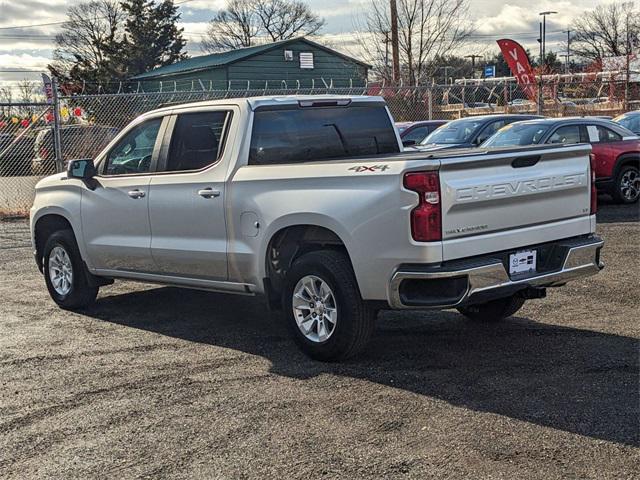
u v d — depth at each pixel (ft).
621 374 17.22
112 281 25.41
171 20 213.25
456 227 16.97
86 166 23.77
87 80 187.62
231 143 20.39
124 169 23.44
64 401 16.76
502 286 17.67
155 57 207.51
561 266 19.01
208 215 20.67
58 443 14.60
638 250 31.94
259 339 21.26
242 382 17.63
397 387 16.89
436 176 16.60
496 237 17.66
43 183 26.11
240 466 13.32
